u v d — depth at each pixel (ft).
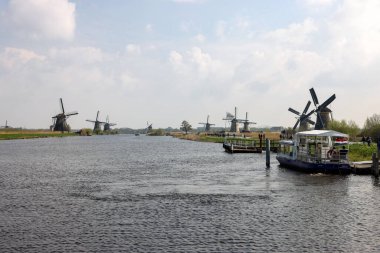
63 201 127.54
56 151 390.21
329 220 99.86
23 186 160.04
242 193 137.80
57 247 81.30
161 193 140.67
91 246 81.76
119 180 176.35
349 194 131.85
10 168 231.71
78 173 204.95
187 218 103.45
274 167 219.00
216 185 157.28
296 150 201.26
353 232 89.76
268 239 85.40
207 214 107.55
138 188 152.56
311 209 111.65
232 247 80.53
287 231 91.04
